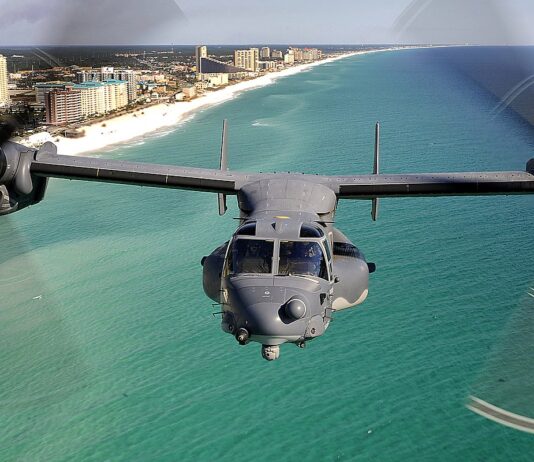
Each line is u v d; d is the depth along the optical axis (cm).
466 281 4991
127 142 12838
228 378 3938
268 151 10206
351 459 3238
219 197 1736
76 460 3322
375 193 1550
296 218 1320
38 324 4638
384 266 5294
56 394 3847
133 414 3653
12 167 1552
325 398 3691
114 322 4659
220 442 3381
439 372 3862
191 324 4603
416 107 14775
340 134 11394
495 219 6362
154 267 5619
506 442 3294
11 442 3466
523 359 3931
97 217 7188
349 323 4444
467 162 8531
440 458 3212
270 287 1170
